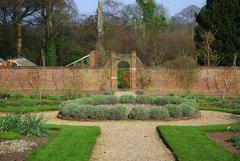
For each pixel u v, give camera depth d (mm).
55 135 13859
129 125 17172
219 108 24516
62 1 54125
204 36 40656
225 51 40938
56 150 11367
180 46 59562
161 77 38500
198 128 15492
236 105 26547
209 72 37375
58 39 57906
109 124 17484
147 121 18438
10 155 10875
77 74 37938
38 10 53281
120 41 62188
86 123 17844
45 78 38031
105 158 11125
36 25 55875
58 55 58188
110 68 39250
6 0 51469
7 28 55375
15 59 46844
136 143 13219
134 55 39312
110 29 61281
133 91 39188
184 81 37688
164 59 59062
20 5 51781
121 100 24188
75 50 58938
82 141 12648
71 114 19000
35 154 10898
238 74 36938
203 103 27797
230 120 19250
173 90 38156
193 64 37531
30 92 37844
